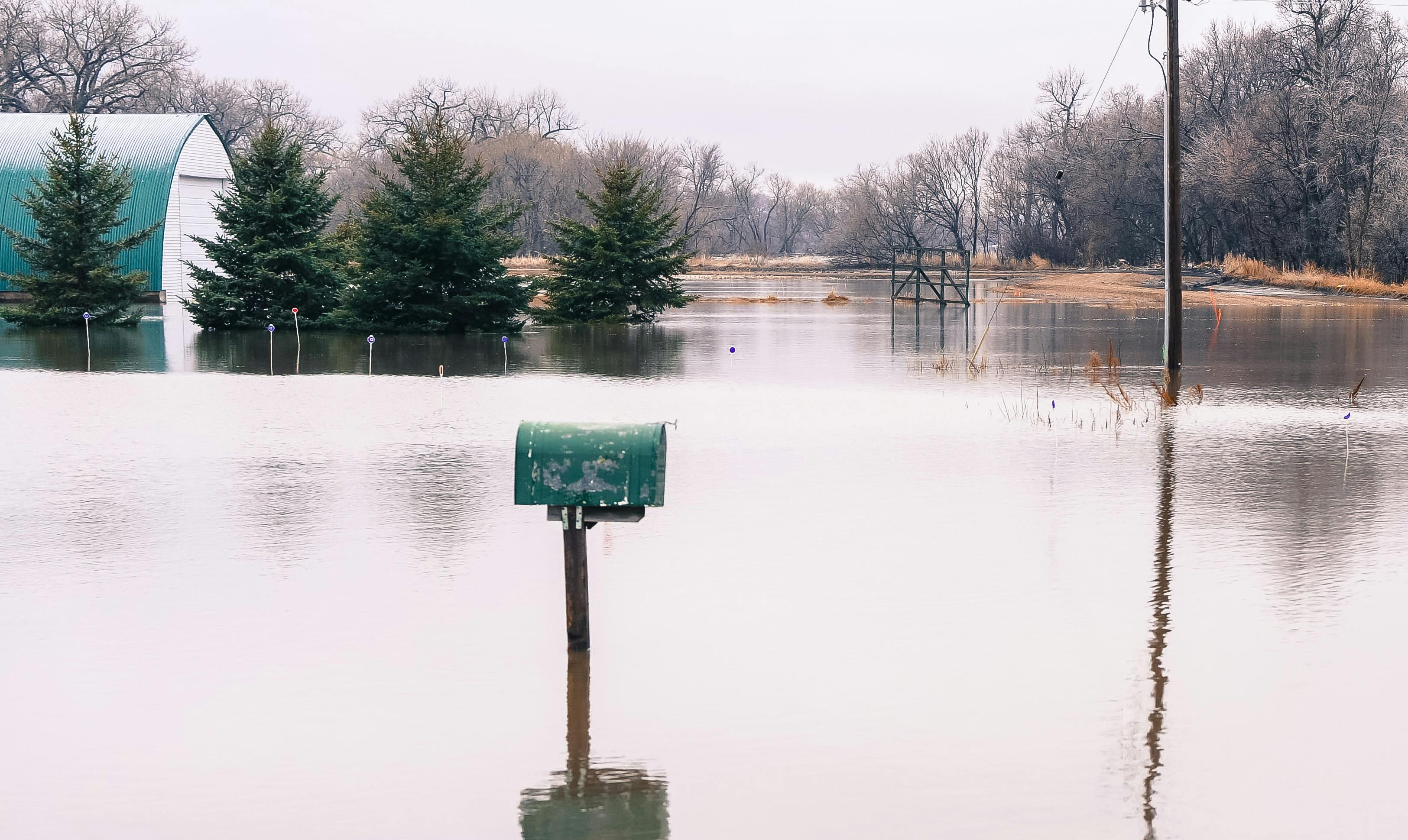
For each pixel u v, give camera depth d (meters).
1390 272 65.19
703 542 11.62
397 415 20.00
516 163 118.31
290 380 25.19
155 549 11.41
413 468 15.38
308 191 41.09
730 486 14.16
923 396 22.28
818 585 10.22
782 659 8.47
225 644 8.77
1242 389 23.17
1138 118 99.88
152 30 128.75
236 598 9.87
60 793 6.55
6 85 121.06
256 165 40.78
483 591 10.07
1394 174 64.31
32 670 8.27
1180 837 6.03
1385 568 10.59
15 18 121.06
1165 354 25.89
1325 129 68.94
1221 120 91.38
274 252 39.81
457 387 23.92
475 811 6.35
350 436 17.81
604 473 8.49
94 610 9.55
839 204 148.25
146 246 56.00
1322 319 44.34
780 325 43.06
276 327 40.44
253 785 6.64
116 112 127.12
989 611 9.49
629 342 35.53
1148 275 80.50
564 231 44.50
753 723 7.41
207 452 16.52
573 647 8.62
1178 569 10.62
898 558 11.03
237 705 7.69
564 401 21.69
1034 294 64.56
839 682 8.04
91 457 16.17
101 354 31.39
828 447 16.78
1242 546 11.36
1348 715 7.45
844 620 9.27
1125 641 8.77
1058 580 10.28
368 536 11.90
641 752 7.04
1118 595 9.87
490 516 12.73
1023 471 15.02
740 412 20.28
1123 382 24.41
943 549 11.31
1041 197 119.81
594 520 8.75
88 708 7.64
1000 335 37.72
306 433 18.16
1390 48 77.00
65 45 123.12
